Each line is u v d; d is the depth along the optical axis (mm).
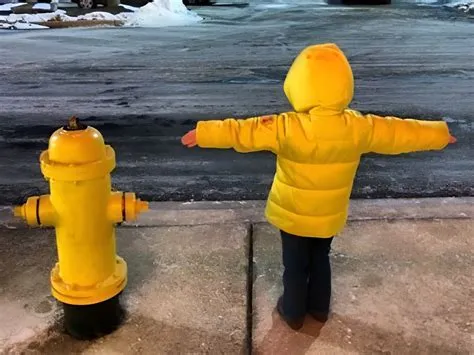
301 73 1878
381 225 2984
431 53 9070
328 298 2184
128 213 2062
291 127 1879
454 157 4375
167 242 2826
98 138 2010
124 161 4277
